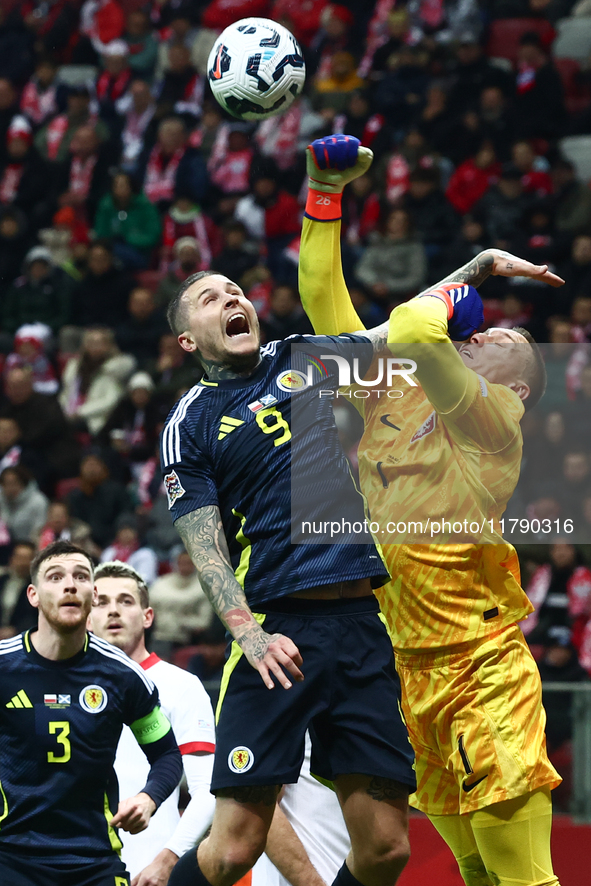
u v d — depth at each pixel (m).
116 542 18.05
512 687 6.60
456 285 6.56
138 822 7.00
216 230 25.38
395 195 24.05
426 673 6.76
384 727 5.68
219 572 5.56
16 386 20.62
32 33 31.09
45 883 6.92
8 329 23.80
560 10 28.66
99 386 21.80
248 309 6.15
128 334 22.83
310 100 26.98
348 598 5.86
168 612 15.95
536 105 25.14
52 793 7.05
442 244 23.20
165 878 7.45
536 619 15.02
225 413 5.96
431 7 28.42
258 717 5.64
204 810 7.71
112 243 24.95
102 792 7.21
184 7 30.17
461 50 25.88
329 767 5.83
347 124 25.53
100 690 7.26
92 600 7.38
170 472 5.88
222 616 5.48
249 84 7.36
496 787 6.43
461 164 24.97
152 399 20.69
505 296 21.80
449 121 25.25
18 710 7.14
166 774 7.30
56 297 23.70
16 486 19.05
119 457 19.98
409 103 26.08
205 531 5.69
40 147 28.47
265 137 26.03
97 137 26.92
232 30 7.56
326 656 5.67
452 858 11.16
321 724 5.79
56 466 20.55
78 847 7.03
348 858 5.91
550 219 22.66
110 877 7.05
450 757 6.65
